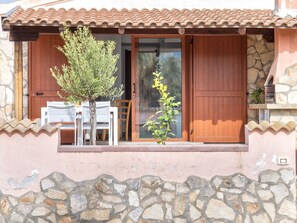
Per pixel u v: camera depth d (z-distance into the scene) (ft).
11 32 30.86
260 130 20.81
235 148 20.80
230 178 20.74
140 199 20.54
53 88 35.76
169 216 20.48
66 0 36.11
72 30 30.53
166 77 36.32
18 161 20.49
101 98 37.68
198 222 20.45
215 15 32.24
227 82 36.22
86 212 20.44
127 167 20.66
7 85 34.50
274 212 20.59
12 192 20.47
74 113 29.12
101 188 20.53
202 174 20.74
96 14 32.83
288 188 20.70
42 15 31.24
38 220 20.36
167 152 20.74
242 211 20.56
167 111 24.52
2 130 20.44
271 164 20.80
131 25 29.53
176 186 20.63
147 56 36.24
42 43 35.78
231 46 36.27
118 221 20.42
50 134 20.58
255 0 36.96
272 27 29.50
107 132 36.81
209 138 35.99
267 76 34.32
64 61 35.70
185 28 30.17
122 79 39.96
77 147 20.63
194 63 36.06
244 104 36.19
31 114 35.65
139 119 35.96
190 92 36.19
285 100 29.81
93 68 23.57
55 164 20.57
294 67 29.94
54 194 20.48
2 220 20.35
